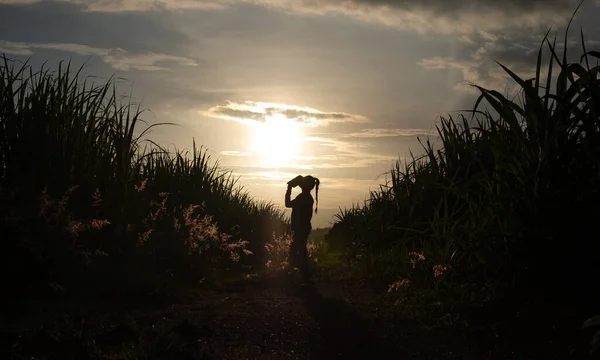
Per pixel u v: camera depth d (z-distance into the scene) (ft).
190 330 15.93
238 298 23.38
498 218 18.22
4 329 14.65
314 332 17.31
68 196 23.38
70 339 14.06
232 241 37.22
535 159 17.61
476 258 19.98
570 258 16.62
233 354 14.42
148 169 34.06
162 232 27.68
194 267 26.73
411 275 23.67
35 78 25.35
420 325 17.62
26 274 19.19
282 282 30.04
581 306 15.97
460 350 14.87
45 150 23.73
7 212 20.13
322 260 45.44
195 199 37.60
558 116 17.30
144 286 21.71
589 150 16.70
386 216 34.30
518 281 17.29
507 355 14.08
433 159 29.40
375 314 19.83
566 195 16.80
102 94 27.71
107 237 24.68
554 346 14.29
